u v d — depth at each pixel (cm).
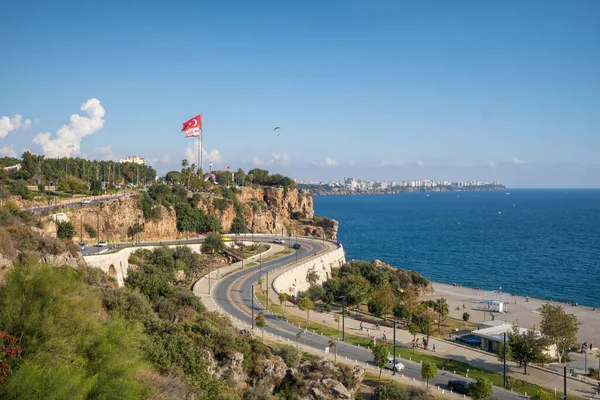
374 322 9694
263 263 12700
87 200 13400
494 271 17962
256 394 4456
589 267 18262
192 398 3572
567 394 6253
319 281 12812
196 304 6906
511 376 6750
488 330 8831
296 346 6788
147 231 14212
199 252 13362
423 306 10000
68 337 3000
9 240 5075
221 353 4984
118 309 4691
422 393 5316
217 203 17875
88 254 8488
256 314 8356
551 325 8144
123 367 3025
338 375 5400
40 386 2380
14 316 2938
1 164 17562
